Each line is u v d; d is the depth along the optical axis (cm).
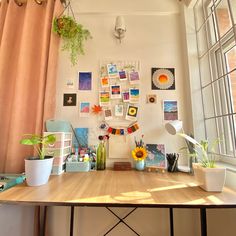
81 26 144
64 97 147
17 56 149
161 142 141
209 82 138
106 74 150
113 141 141
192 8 150
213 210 112
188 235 126
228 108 122
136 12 157
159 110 145
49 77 136
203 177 82
